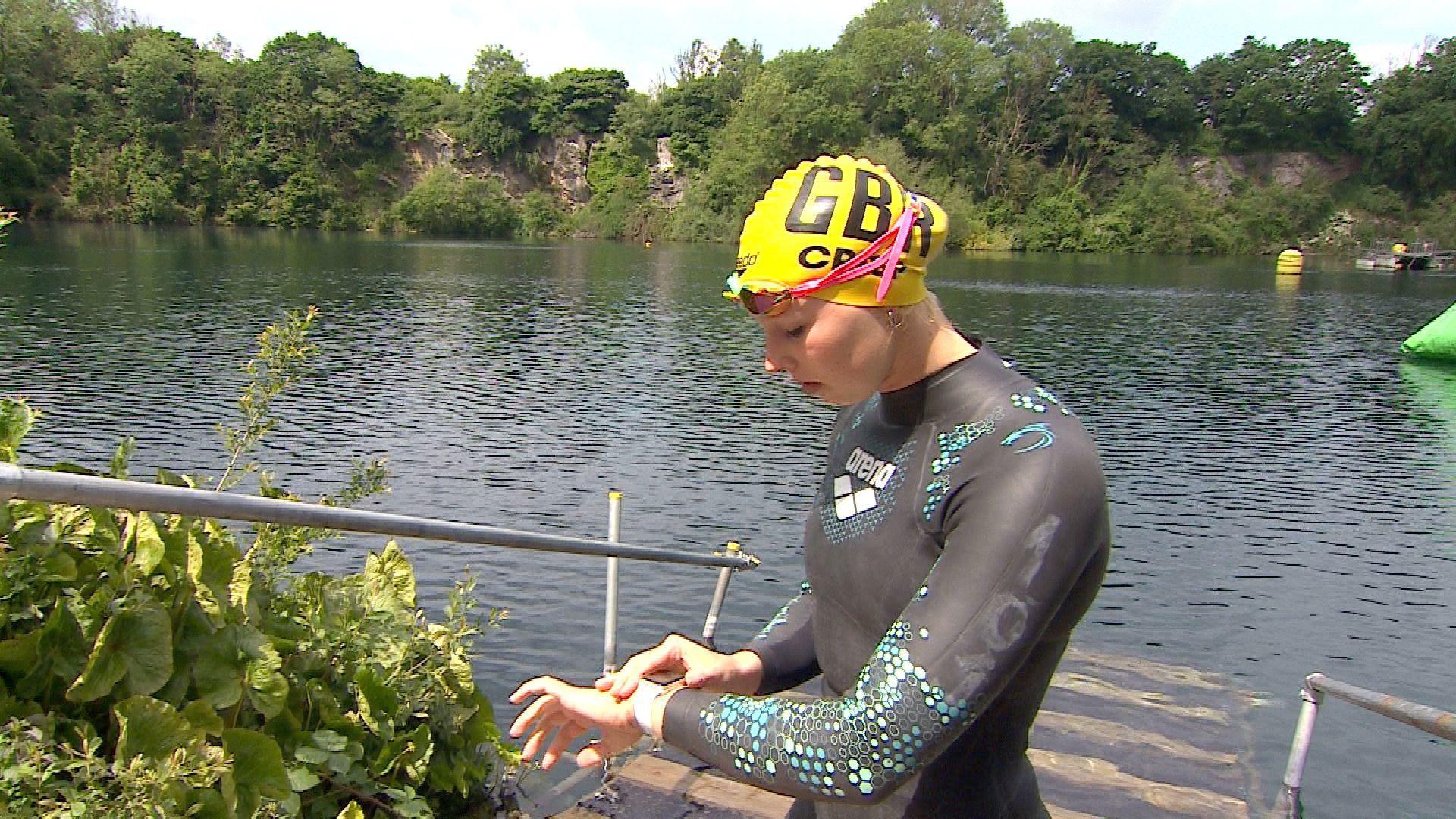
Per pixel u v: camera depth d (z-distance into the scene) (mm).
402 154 84000
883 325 1431
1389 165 89500
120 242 52531
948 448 1464
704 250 65062
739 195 74562
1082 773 4734
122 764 2391
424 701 3629
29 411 2838
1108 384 21031
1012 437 1405
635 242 75000
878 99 78438
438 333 24578
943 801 1568
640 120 85750
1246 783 4859
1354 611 8844
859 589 1569
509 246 65750
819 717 1346
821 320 1410
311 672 3359
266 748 2760
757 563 3844
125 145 71500
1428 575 9859
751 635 7609
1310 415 18234
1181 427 16953
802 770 1336
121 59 72750
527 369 19938
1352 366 24250
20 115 68000
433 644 3812
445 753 3695
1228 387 21094
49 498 1441
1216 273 58344
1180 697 6016
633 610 7887
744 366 20891
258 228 73375
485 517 10484
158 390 16016
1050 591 1324
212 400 15367
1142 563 9875
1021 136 82750
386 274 41000
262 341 3896
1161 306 38188
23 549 2500
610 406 16516
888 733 1295
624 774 4016
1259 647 7926
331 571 8195
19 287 30141
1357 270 64688
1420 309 38531
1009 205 78625
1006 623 1308
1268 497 12602
